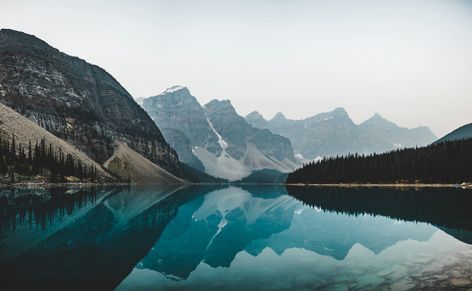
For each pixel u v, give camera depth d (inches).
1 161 4820.4
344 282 773.9
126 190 5369.1
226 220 2010.3
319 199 3590.1
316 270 876.6
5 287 692.1
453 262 921.5
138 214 2154.3
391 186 6427.2
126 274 813.9
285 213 2321.6
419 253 1036.5
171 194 4852.4
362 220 1831.9
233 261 976.3
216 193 5575.8
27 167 5187.0
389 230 1476.4
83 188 5032.0
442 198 3203.7
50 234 1252.5
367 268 886.4
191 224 1784.0
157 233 1439.5
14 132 5949.8
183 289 727.7
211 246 1192.2
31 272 794.8
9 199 2623.0
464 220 1733.5
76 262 890.7
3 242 1093.1
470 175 6112.2
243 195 4940.9
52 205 2321.6
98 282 742.5
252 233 1496.1
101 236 1286.9
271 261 976.9
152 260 962.1
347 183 7534.5
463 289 713.6
